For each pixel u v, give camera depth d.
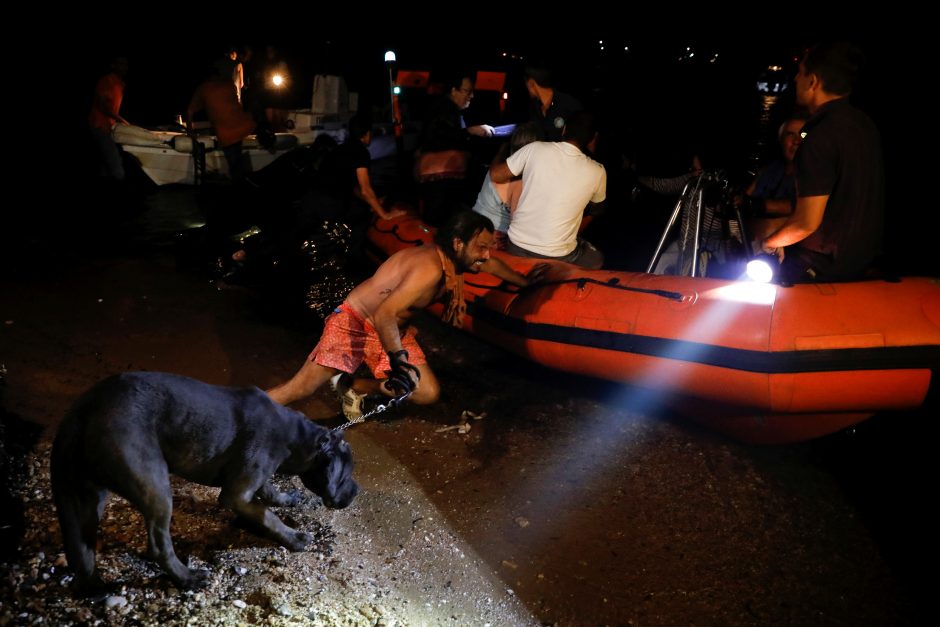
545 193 5.58
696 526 4.14
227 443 3.22
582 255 5.92
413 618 3.32
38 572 3.17
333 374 4.61
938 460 4.79
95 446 2.87
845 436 5.04
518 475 4.49
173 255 8.14
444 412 5.14
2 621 2.83
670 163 10.26
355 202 7.93
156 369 5.43
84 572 3.01
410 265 4.33
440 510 4.14
